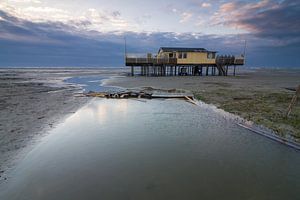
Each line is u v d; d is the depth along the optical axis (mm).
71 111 13078
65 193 4820
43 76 53750
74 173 5723
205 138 8609
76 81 38406
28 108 13641
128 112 13133
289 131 8891
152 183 5293
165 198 4684
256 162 6512
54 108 13844
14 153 6742
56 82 35875
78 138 8391
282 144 7957
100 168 6035
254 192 4938
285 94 19344
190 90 23156
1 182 5176
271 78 45594
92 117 11742
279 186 5191
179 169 6031
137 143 7980
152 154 7023
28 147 7270
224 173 5816
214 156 6918
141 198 4672
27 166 5992
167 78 42250
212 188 5086
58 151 7105
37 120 10719
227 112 12789
